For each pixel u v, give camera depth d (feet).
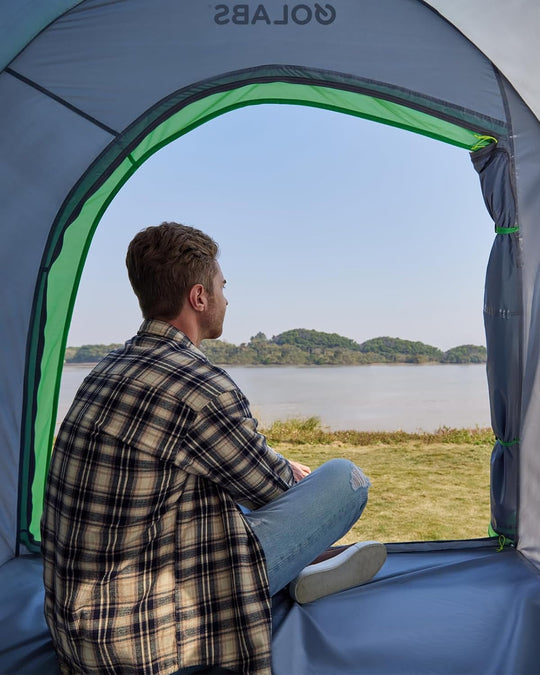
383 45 6.53
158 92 6.48
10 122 6.42
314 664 4.33
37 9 6.13
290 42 6.51
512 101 6.52
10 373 6.69
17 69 6.40
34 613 5.33
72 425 3.78
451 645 4.62
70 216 6.61
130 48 6.47
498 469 6.89
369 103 7.24
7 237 6.52
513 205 6.57
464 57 6.51
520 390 6.67
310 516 4.59
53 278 6.99
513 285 6.61
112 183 7.30
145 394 3.65
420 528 10.87
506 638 4.72
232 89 6.56
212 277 4.24
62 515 3.73
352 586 5.70
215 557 3.89
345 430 34.81
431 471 18.24
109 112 6.48
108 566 3.61
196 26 6.50
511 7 5.90
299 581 5.23
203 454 3.77
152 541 3.70
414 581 5.90
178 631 3.72
